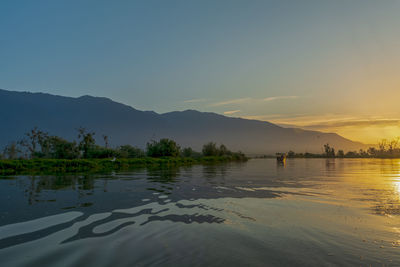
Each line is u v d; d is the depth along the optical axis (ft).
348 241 15.37
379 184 43.24
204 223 19.16
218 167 103.09
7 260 12.52
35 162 84.99
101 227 18.02
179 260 12.60
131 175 60.80
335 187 39.47
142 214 21.79
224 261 12.49
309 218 20.63
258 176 59.16
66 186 39.68
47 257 12.89
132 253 13.43
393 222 19.40
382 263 12.30
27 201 27.27
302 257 13.03
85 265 12.01
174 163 136.67
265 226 18.44
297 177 56.49
